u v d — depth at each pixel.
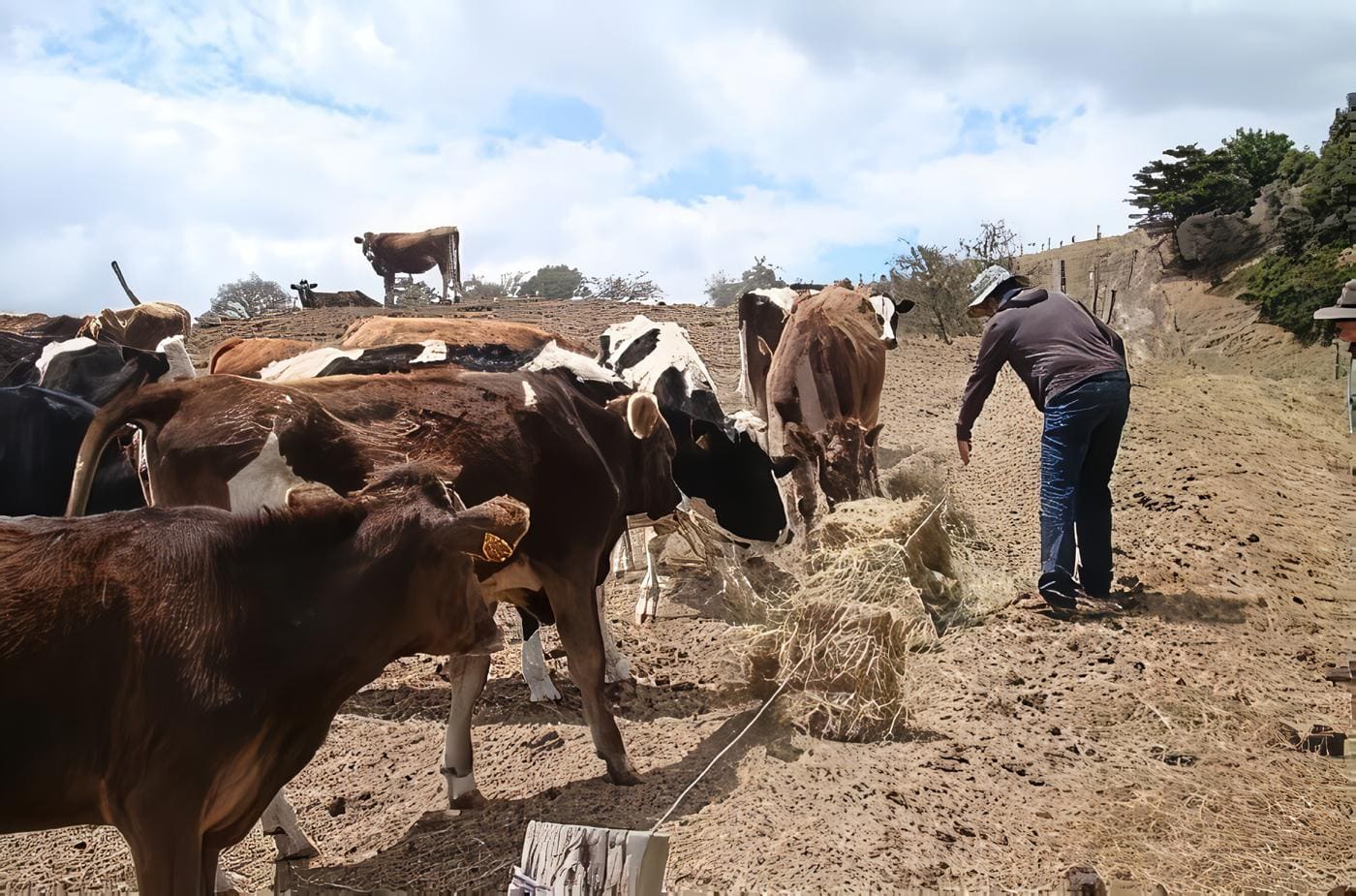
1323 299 28.06
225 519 3.48
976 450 11.47
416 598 3.57
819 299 9.27
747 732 5.58
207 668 3.26
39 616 3.11
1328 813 4.59
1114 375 6.75
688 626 7.84
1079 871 3.98
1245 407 12.36
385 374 5.61
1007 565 7.94
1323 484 9.70
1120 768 5.00
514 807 5.12
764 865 4.14
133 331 16.72
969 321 21.86
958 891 3.97
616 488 5.72
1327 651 6.27
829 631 5.56
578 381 6.49
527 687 6.86
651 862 3.25
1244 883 4.01
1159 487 9.08
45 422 6.99
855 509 7.26
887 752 5.21
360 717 6.64
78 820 3.29
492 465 5.14
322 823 5.39
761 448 7.58
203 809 3.26
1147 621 6.64
